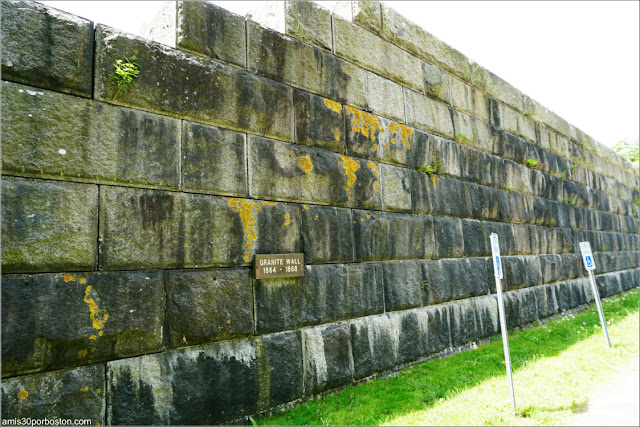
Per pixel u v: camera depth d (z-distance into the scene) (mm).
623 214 13508
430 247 5770
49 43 2902
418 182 5785
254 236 3877
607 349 5934
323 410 3840
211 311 3496
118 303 3014
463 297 6203
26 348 2625
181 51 3611
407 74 5930
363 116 5109
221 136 3760
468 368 5094
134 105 3268
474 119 7227
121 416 2945
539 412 3818
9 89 2730
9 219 2650
